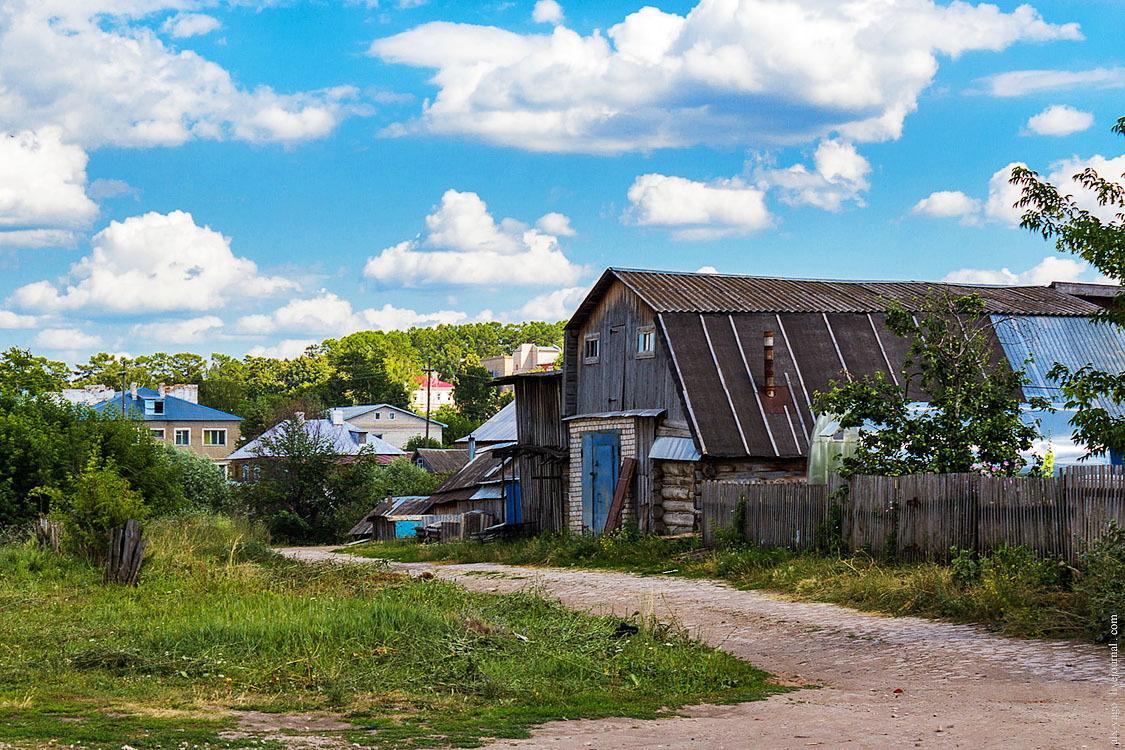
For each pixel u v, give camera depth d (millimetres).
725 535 22266
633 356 28344
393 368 162250
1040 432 24219
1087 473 14656
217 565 22078
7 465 31609
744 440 25078
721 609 16516
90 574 19453
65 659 10734
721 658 11672
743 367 26250
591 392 30266
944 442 19359
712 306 27266
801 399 26062
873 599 15844
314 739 7652
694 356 26156
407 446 101688
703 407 25359
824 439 23703
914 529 17625
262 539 40812
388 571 22781
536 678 10594
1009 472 19156
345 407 123875
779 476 25594
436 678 10422
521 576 23422
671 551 23750
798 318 27500
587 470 29875
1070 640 12203
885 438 19484
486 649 11695
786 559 19859
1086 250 13883
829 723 8523
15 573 19234
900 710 9094
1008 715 8609
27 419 33938
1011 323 27594
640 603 17719
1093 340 28109
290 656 11305
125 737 7297
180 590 17281
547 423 33156
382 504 53125
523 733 8078
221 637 11938
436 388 171125
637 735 8047
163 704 8883
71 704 8641
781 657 12555
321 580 19672
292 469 59906
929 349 20172
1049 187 14336
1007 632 12867
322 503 59688
